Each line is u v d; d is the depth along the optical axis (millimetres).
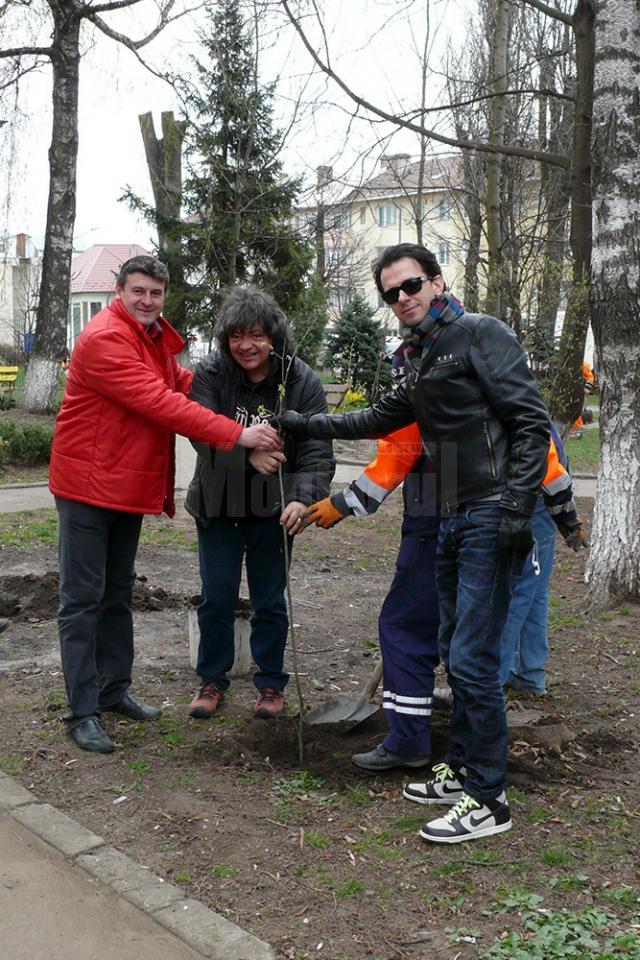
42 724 4441
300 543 9328
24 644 5781
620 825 3521
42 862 3201
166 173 21703
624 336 6570
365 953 2715
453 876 3141
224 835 3402
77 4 17562
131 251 55750
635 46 6309
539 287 9273
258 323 4199
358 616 6672
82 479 4074
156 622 6371
